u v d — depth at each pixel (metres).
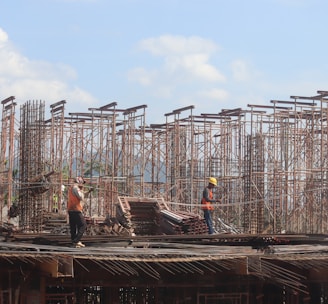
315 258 21.78
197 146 59.19
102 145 57.56
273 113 49.91
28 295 20.23
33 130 38.06
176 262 20.91
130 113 54.66
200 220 30.19
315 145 53.53
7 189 44.97
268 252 22.12
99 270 21.17
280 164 52.22
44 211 38.41
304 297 23.64
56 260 18.98
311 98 49.22
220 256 20.95
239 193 54.97
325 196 49.81
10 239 23.42
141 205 32.53
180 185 57.19
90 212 47.72
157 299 22.12
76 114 55.12
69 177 52.09
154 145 60.31
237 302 22.80
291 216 50.28
